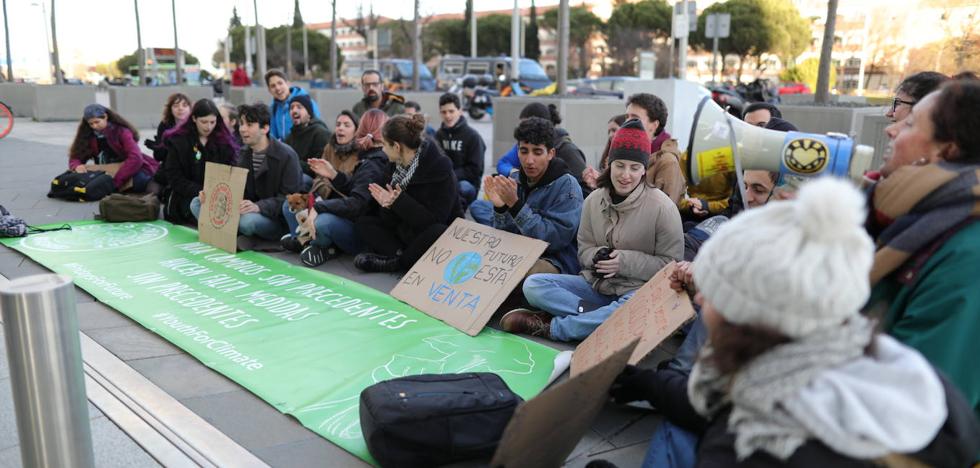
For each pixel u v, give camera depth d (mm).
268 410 3143
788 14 39781
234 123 7984
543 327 3980
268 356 3695
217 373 3516
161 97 17938
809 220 1319
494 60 30484
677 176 4633
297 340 3912
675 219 3811
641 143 3744
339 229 5461
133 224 6781
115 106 17516
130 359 3680
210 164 6070
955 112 1990
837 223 1300
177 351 3797
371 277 5188
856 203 1316
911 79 3369
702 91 8188
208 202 6070
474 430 2664
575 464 2744
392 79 33156
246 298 4633
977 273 1861
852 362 1405
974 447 1503
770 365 1398
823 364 1378
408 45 52375
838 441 1358
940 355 1894
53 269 5258
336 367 3564
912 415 1345
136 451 2752
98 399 3168
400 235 5270
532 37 55094
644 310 3291
